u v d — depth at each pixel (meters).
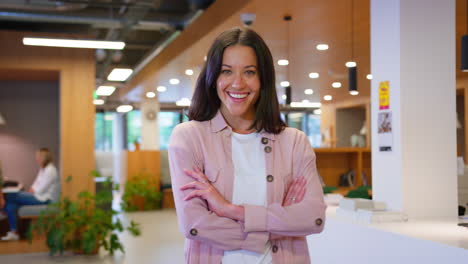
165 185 12.38
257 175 1.54
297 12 6.34
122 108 16.62
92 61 6.81
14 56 6.60
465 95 10.23
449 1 3.84
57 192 7.12
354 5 6.06
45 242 6.75
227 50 1.51
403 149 3.69
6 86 8.41
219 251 1.48
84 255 6.48
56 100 8.62
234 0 6.21
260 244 1.45
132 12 6.90
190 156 1.55
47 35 6.68
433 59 3.79
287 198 1.57
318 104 16.36
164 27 7.23
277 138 1.60
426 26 3.77
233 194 1.53
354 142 10.82
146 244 7.16
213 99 1.60
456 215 3.79
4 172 8.39
